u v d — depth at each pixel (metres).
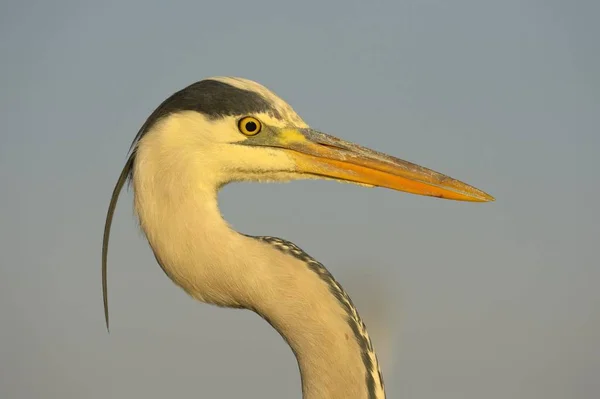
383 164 8.35
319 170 8.22
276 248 7.18
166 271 7.38
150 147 7.55
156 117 7.70
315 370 6.91
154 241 7.38
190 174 7.51
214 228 7.30
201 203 7.45
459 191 8.38
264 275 7.05
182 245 7.27
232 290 7.13
